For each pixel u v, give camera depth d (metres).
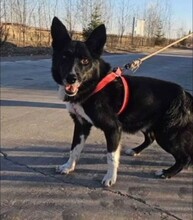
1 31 6.20
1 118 1.73
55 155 1.30
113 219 0.91
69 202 0.98
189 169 1.23
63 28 1.08
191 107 1.13
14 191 1.02
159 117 1.12
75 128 1.16
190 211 0.97
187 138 1.13
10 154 1.28
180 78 3.59
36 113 1.86
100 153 1.33
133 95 1.09
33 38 7.52
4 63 4.12
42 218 0.90
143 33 11.73
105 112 1.07
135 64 1.29
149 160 1.30
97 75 1.06
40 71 3.56
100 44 1.07
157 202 1.01
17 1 7.45
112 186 1.09
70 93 1.04
